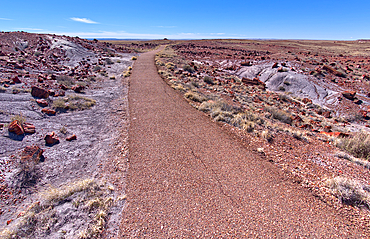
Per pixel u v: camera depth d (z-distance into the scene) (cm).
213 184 477
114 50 4247
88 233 336
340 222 377
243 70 3083
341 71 2875
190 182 480
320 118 1469
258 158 602
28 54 2212
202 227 360
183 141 684
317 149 701
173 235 343
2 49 2141
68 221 357
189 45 7344
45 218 354
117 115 912
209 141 693
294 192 459
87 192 428
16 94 859
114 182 474
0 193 399
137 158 575
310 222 377
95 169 522
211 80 2005
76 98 1025
